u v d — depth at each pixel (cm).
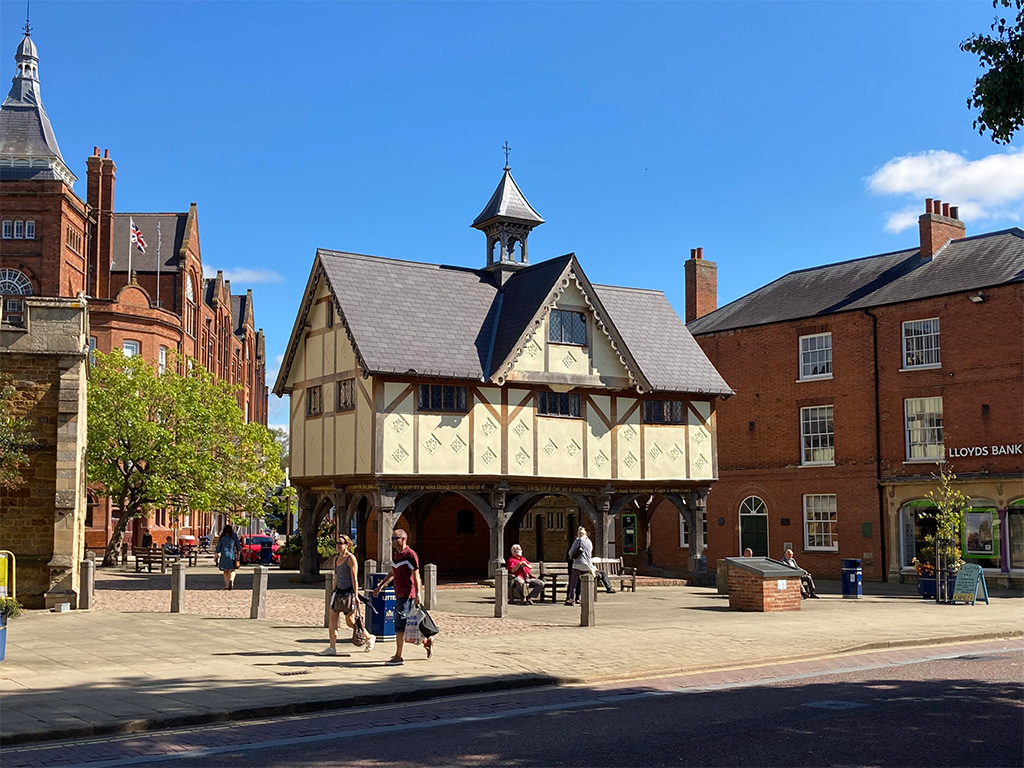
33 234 4788
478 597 2486
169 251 5725
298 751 885
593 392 2955
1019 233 3259
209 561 4172
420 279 2917
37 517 2095
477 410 2733
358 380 2670
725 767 812
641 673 1309
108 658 1380
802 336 3588
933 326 3231
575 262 2889
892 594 2783
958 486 3100
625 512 4066
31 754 884
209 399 3688
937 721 987
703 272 4188
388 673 1276
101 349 4622
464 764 827
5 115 5391
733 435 3762
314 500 2928
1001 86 1188
